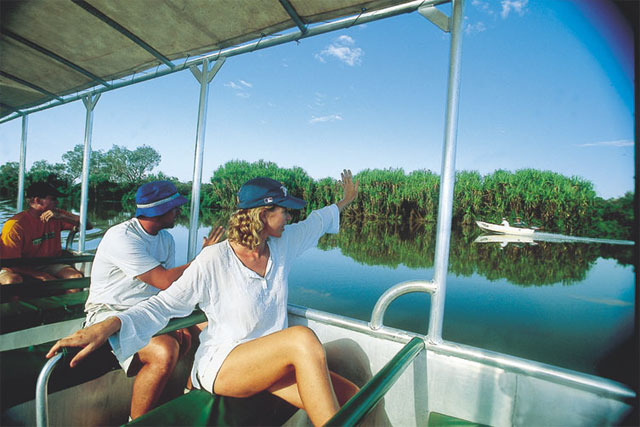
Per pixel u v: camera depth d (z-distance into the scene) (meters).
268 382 1.19
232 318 1.28
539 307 9.17
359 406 0.89
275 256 1.40
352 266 13.12
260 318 1.30
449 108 1.35
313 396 1.09
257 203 1.27
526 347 6.68
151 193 1.68
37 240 2.64
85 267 3.07
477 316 8.38
